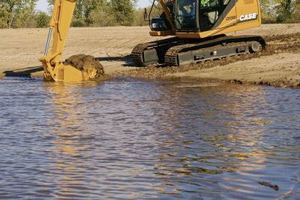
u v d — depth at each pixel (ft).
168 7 106.83
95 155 43.45
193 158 42.09
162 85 85.76
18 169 39.37
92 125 55.67
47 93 79.41
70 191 34.30
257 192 33.35
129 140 48.62
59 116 60.95
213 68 97.60
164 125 54.95
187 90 79.41
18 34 177.78
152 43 109.29
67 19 92.94
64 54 131.13
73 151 44.86
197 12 102.37
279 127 52.54
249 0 106.42
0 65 115.85
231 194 33.19
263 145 45.70
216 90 78.48
